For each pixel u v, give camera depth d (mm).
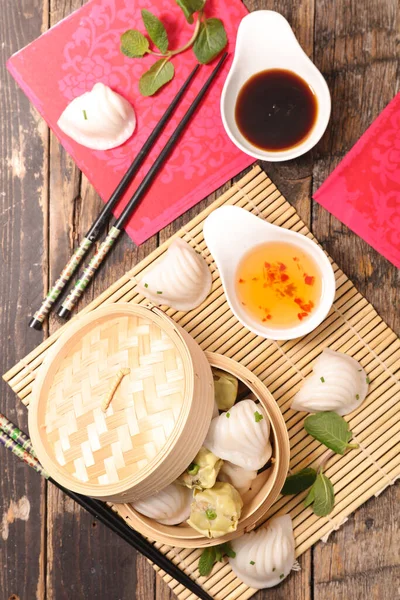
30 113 878
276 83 833
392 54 854
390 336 841
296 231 847
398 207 847
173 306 845
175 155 861
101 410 773
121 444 768
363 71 855
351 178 851
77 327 789
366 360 841
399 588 842
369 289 852
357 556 846
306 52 858
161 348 777
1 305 879
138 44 848
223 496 775
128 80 865
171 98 862
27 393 853
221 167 859
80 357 792
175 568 833
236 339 845
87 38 866
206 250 851
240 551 825
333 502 825
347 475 835
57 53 868
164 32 840
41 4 875
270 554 821
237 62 822
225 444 784
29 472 876
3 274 880
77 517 873
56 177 877
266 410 789
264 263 828
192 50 859
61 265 877
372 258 853
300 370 841
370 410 837
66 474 773
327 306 806
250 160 858
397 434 835
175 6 858
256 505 784
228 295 813
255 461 786
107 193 867
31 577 874
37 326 865
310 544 834
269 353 843
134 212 863
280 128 833
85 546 871
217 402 804
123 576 867
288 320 824
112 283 867
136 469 764
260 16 810
